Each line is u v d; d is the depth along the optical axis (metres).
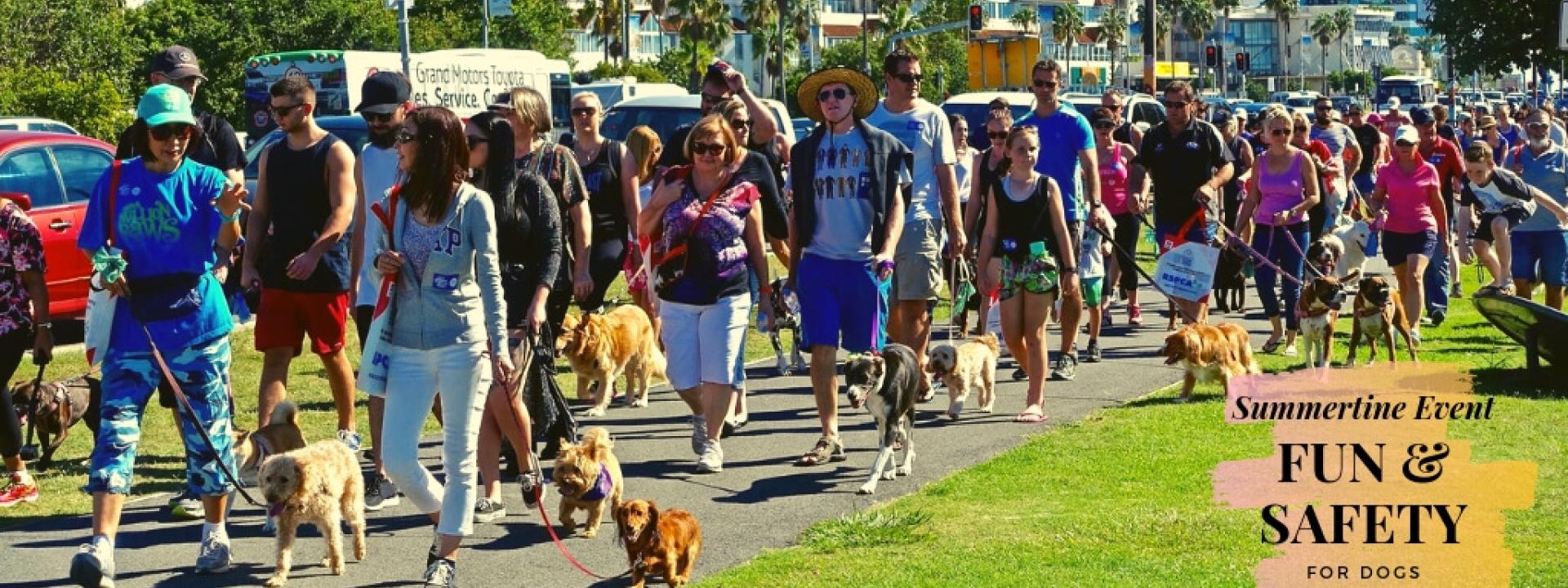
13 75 49.47
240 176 10.91
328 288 11.01
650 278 11.66
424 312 8.19
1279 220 16.78
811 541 9.31
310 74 34.56
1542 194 17.86
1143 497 10.14
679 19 128.25
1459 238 23.20
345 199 10.64
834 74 11.29
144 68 70.88
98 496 8.39
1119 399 14.13
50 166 17.58
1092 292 16.36
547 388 10.74
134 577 8.94
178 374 8.80
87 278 17.62
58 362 16.52
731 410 12.48
